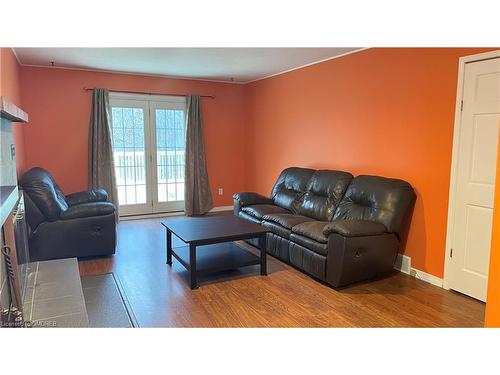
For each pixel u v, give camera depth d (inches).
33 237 152.9
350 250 126.5
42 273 115.1
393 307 117.9
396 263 151.7
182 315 112.6
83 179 226.5
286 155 227.1
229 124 271.1
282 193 197.6
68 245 157.8
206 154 265.1
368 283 138.1
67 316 86.7
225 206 276.7
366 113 165.5
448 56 128.6
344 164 180.5
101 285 135.3
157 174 252.7
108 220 163.0
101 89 221.3
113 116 233.1
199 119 254.8
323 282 138.5
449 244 130.9
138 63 201.8
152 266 155.9
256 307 118.1
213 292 129.7
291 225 153.6
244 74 235.3
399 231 138.8
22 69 204.5
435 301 122.3
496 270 59.5
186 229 147.0
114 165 229.1
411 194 140.6
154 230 216.1
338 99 181.9
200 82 256.4
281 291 130.6
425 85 137.3
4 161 87.5
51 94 213.2
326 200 167.5
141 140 244.1
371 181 150.2
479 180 120.6
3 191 82.0
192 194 257.1
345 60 176.1
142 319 110.0
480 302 121.5
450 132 129.3
